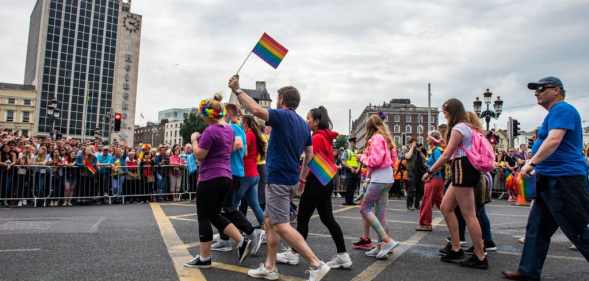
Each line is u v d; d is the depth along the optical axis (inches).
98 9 3964.1
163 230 255.9
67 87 3779.5
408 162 423.2
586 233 148.3
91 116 3875.5
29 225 274.7
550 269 178.9
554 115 152.3
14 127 3501.5
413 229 285.6
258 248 201.3
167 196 509.0
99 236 233.5
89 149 470.9
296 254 182.4
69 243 212.7
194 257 184.4
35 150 517.3
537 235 158.7
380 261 188.2
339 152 612.4
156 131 6486.2
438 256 199.6
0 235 235.0
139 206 422.9
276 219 147.5
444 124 292.7
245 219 198.1
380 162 196.4
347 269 172.4
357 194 592.4
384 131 207.2
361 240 216.7
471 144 174.6
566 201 148.9
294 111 160.9
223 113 175.0
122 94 4079.7
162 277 152.3
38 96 3641.7
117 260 177.0
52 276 151.6
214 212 171.9
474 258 177.9
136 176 488.7
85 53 3880.4
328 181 171.3
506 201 554.9
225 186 170.2
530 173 158.7
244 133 228.5
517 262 189.3
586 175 152.3
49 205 446.6
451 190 184.4
